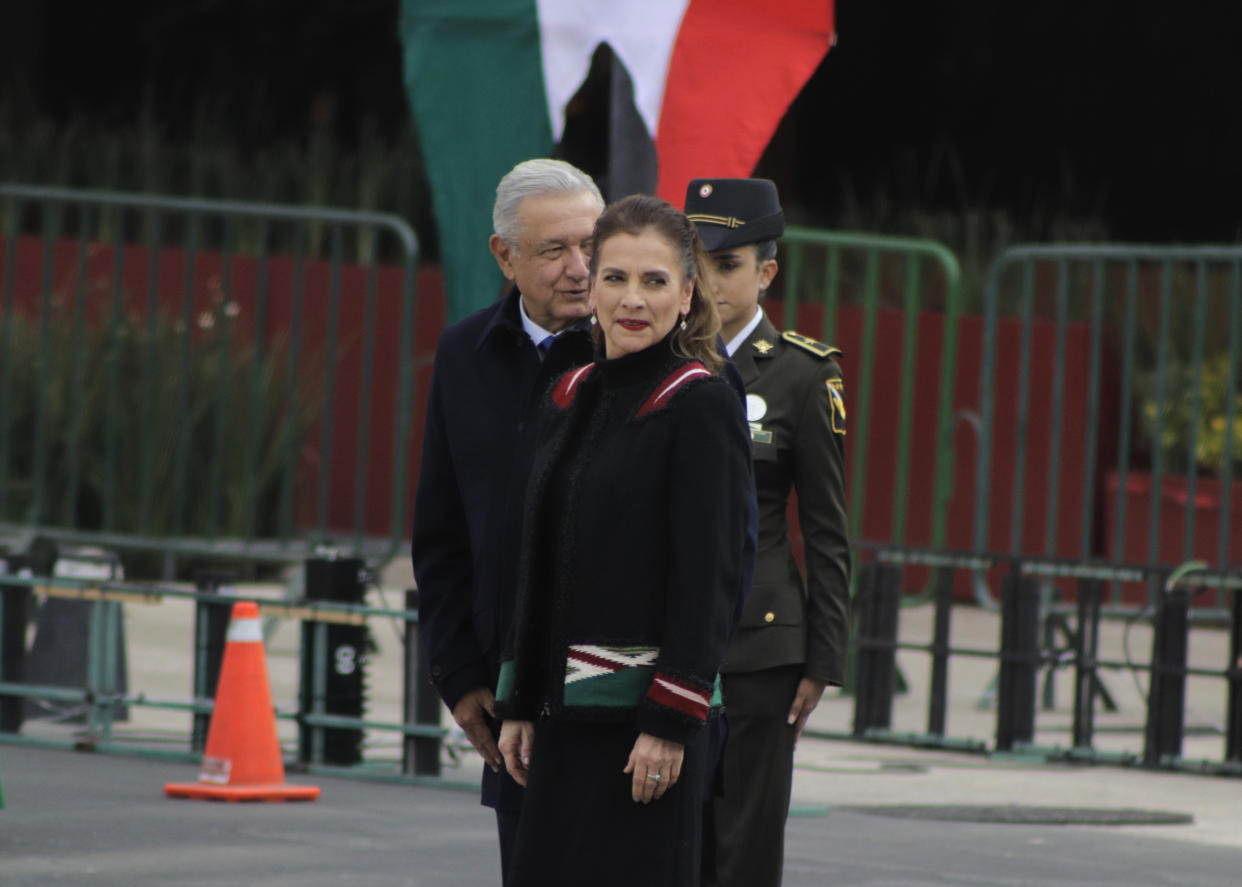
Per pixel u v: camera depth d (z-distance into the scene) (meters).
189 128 68.12
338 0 72.94
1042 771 32.62
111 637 33.25
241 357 51.56
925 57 72.81
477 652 17.31
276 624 42.66
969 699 41.00
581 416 15.91
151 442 48.53
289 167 61.78
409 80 28.67
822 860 25.27
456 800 28.45
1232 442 44.66
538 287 17.55
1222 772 32.53
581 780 15.67
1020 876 24.66
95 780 29.05
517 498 16.75
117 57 77.44
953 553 34.56
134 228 62.47
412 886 23.14
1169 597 33.09
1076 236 57.06
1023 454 43.59
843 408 20.50
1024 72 71.88
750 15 28.56
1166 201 71.00
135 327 51.50
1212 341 52.50
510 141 28.28
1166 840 27.23
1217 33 69.69
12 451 51.25
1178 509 50.16
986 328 43.59
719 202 20.48
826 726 36.53
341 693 30.50
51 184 62.81
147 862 23.95
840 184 73.19
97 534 45.44
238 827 26.12
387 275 58.16
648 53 28.00
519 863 15.84
